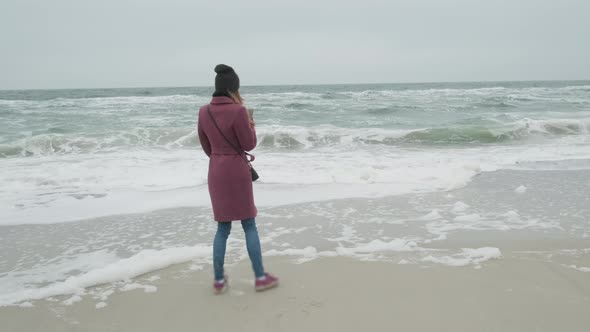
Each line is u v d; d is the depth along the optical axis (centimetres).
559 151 945
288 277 335
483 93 3303
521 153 932
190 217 514
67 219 512
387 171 717
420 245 404
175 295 312
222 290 312
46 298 312
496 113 1814
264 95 3281
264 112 1898
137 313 287
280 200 573
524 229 445
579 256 368
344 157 916
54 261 390
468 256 371
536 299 288
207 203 572
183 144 1130
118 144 1117
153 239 444
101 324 274
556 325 255
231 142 296
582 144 1059
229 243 422
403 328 256
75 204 574
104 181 698
